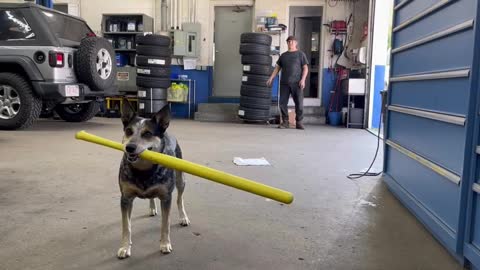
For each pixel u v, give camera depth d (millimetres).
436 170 2361
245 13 10188
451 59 2258
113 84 6844
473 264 1908
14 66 6273
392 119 3551
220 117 9430
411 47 2980
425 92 2672
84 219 2523
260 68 8555
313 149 5453
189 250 2113
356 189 3422
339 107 9789
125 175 1948
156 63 8625
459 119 2078
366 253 2131
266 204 2936
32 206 2750
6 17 6156
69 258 1979
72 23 6777
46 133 6223
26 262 1925
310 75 10227
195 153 4867
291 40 7914
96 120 8711
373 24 8570
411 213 2803
